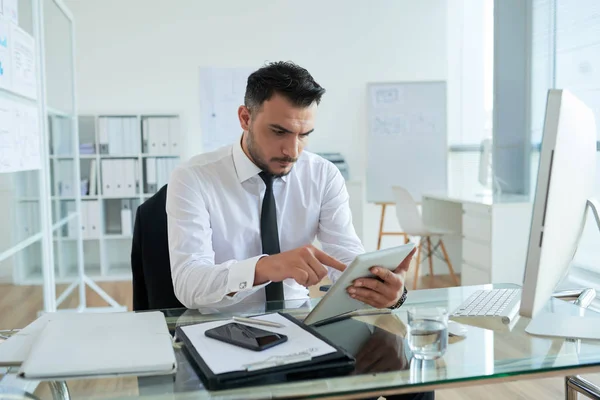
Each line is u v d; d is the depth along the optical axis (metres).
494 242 3.71
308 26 5.62
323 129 5.73
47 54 3.04
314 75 5.68
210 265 1.31
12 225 2.27
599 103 3.31
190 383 0.85
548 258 0.88
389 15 5.71
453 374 0.86
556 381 2.54
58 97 3.31
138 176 5.04
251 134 1.41
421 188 5.69
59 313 1.17
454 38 5.75
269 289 1.48
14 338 1.01
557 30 3.69
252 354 0.90
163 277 1.54
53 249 3.01
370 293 1.16
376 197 5.72
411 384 0.83
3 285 2.15
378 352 0.96
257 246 1.63
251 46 5.56
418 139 5.66
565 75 3.63
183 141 5.04
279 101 1.31
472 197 4.29
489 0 5.18
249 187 1.60
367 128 5.66
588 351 0.96
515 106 4.07
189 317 1.19
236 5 5.51
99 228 5.02
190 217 1.46
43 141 2.74
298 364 0.86
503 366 0.89
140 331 1.01
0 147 2.11
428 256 4.93
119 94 5.43
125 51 5.40
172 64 5.47
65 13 3.54
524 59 3.98
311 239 1.72
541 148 0.84
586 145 1.03
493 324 1.12
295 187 1.68
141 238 1.58
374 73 5.74
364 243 5.78
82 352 0.89
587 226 3.28
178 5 5.43
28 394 0.88
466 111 5.67
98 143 4.99
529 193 4.04
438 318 0.95
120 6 5.37
